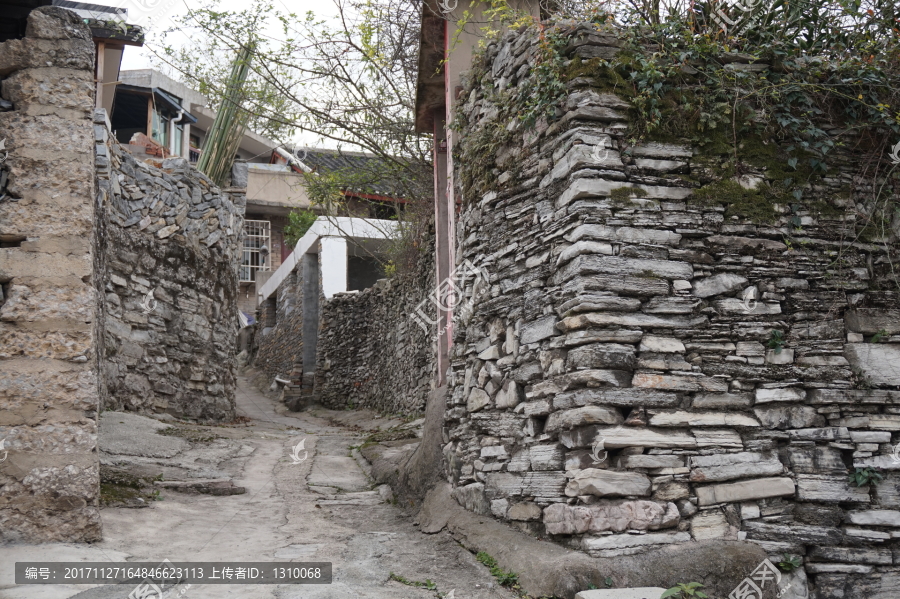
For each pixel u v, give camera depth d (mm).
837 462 4641
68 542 4555
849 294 4918
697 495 4426
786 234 4898
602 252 4594
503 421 5391
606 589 3945
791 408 4664
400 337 13500
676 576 4102
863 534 4555
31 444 4578
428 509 5953
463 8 7516
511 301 5461
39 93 4855
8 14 5422
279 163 24750
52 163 4812
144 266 10391
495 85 5992
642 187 4738
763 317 4738
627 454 4375
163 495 6273
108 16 12641
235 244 13117
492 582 4395
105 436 7742
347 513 6246
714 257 4766
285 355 20688
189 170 11711
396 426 11039
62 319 4711
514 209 5535
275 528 5566
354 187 13000
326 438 10391
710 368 4605
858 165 5129
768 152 4980
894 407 4785
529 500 4902
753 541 4430
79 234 4805
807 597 4418
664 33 4992
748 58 5059
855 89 5121
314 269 19328
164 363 10641
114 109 20266
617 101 4785
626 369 4484
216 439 9047
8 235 4684
